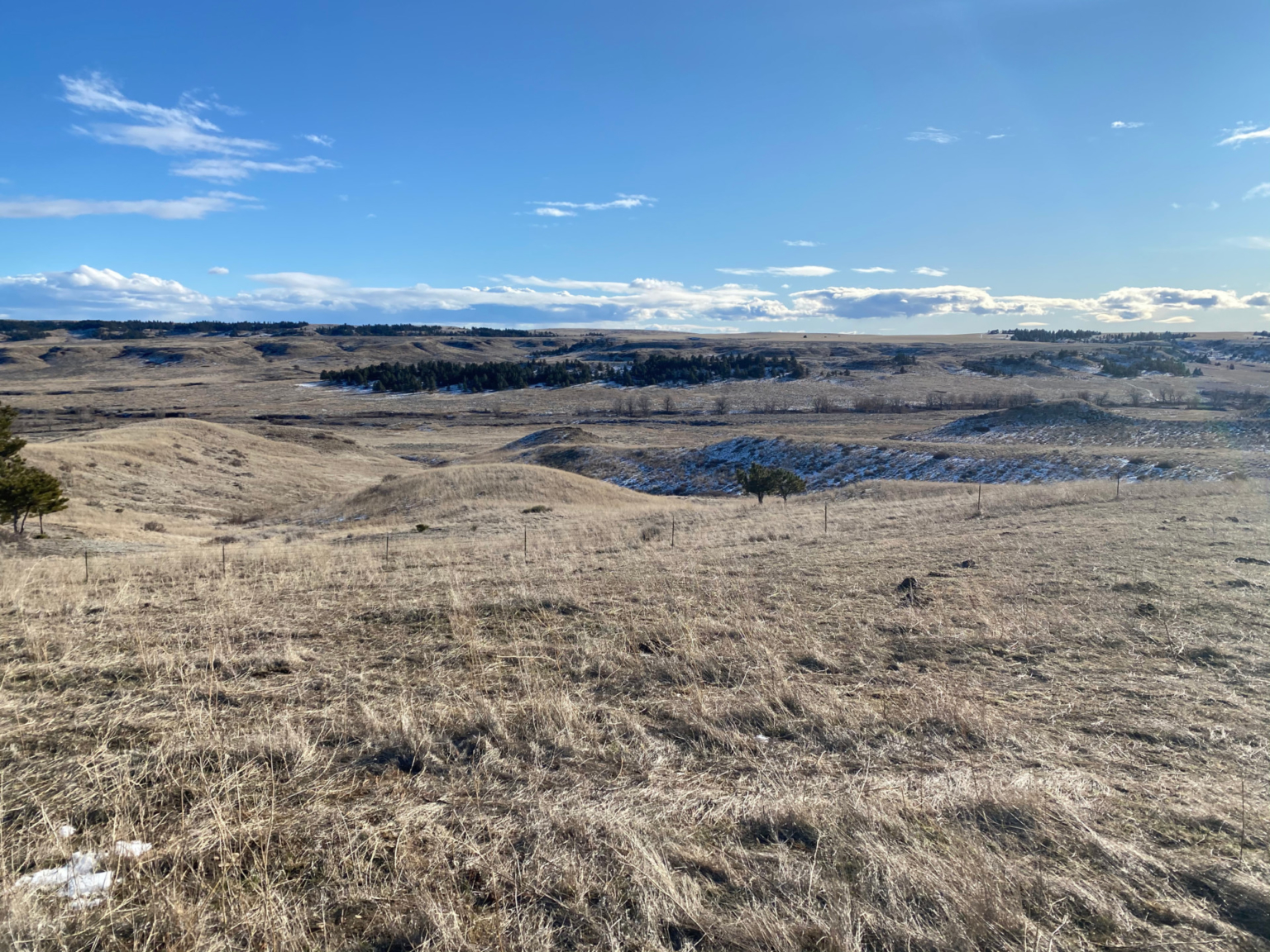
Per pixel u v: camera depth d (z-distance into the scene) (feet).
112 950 10.70
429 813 14.12
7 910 11.22
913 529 57.62
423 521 112.37
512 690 21.44
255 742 17.19
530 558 51.65
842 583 35.12
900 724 18.12
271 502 178.19
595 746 17.16
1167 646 23.77
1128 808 13.85
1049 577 34.50
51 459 163.73
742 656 23.84
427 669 23.77
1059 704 19.35
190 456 201.16
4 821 14.19
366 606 33.30
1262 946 10.16
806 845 13.00
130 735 18.39
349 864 12.46
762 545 52.31
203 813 14.21
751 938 10.39
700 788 15.15
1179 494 71.97
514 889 11.74
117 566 54.65
